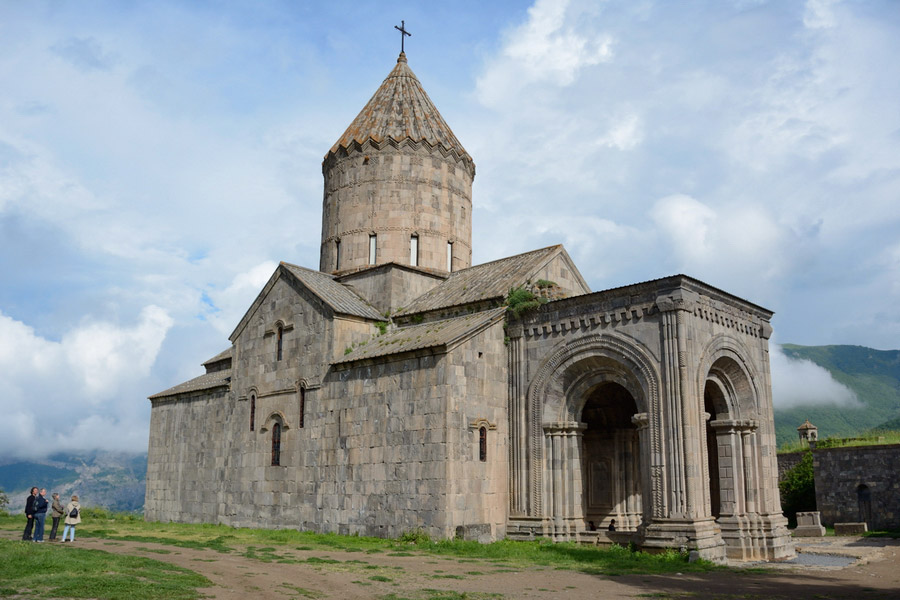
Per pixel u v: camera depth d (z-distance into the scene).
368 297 35.31
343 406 30.66
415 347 28.16
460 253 38.16
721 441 28.81
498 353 29.64
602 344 27.28
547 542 26.86
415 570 19.92
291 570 19.11
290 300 34.44
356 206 37.47
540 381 28.72
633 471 32.16
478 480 27.59
